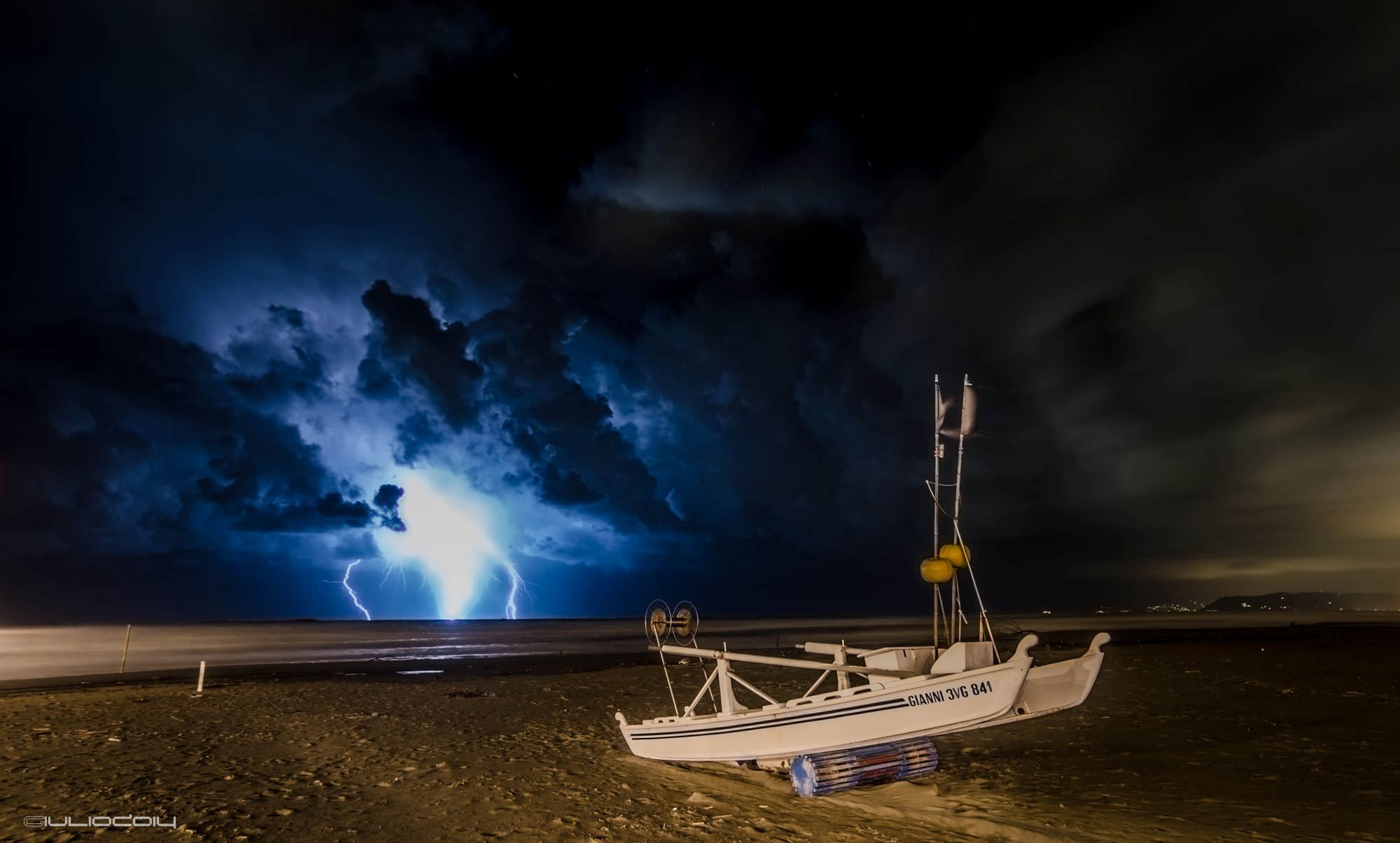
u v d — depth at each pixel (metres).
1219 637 59.44
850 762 11.34
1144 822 9.83
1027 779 12.54
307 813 10.20
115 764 13.05
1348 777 12.61
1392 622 110.81
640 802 10.90
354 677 29.77
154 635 84.31
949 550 12.16
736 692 24.88
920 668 11.87
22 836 9.03
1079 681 10.55
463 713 19.77
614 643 62.59
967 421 12.66
